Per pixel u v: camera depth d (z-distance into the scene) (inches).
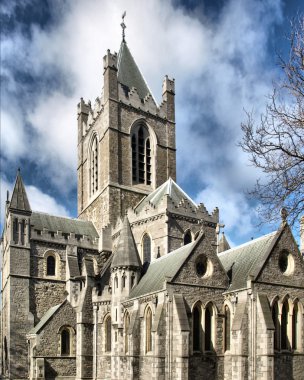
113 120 3122.5
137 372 1920.5
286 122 895.1
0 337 3004.4
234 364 1696.6
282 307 1804.9
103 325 2331.4
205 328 1823.3
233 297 1819.6
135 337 1946.4
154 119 3334.2
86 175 3526.1
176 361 1708.9
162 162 3304.6
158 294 1839.3
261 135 920.9
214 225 2610.7
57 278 2775.6
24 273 2669.8
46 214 3093.0
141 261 2418.8
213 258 1908.2
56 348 2370.8
